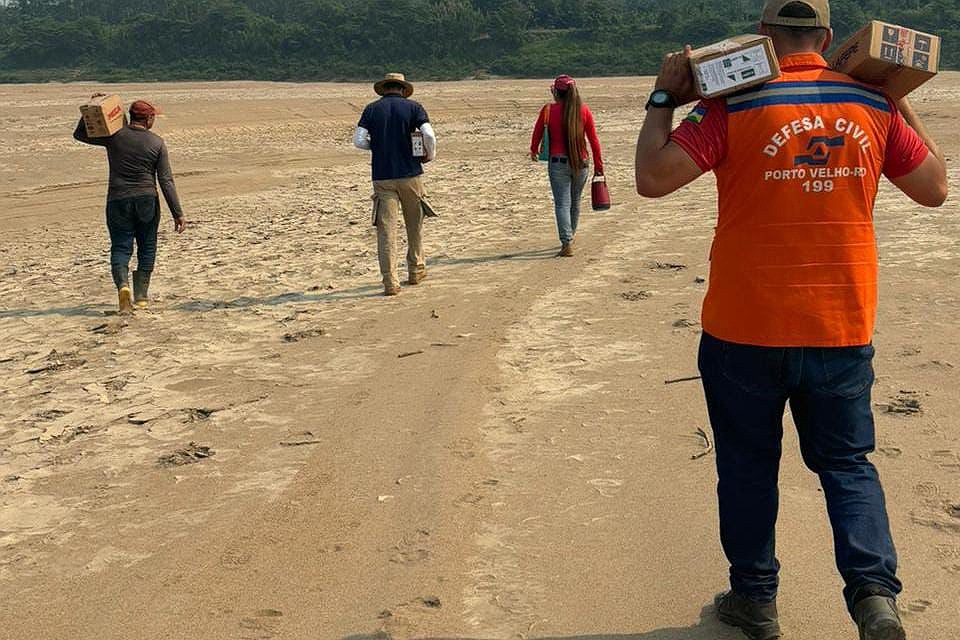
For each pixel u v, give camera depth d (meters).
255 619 3.47
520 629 3.32
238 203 16.14
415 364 6.46
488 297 8.32
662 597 3.47
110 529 4.29
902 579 3.49
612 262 9.44
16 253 12.65
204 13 108.50
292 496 4.50
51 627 3.51
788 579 3.54
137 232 8.76
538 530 4.01
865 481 2.86
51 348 7.57
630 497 4.27
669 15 97.69
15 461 5.17
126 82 98.44
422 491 4.43
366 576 3.72
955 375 5.62
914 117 3.00
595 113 36.09
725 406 2.96
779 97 2.79
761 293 2.80
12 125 30.08
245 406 5.84
